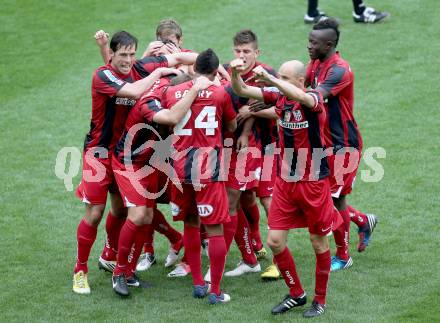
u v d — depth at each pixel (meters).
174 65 28.23
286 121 24.70
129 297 26.91
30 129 42.38
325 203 24.94
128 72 26.61
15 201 34.88
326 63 27.47
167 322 24.98
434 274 27.50
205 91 25.75
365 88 44.75
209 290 27.11
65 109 44.53
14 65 49.94
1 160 39.03
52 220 33.12
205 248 30.91
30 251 30.39
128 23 54.38
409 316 24.77
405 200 33.72
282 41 50.84
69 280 28.17
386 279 27.41
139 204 26.42
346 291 26.70
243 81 27.78
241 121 27.95
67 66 49.66
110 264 28.66
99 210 27.06
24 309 26.00
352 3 56.03
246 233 28.53
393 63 47.44
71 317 25.47
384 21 52.84
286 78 24.56
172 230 29.31
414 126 40.38
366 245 29.69
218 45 50.44
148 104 25.67
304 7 56.06
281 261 25.20
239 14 55.25
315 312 25.06
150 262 29.78
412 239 30.41
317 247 25.06
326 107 27.59
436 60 47.28
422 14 53.41
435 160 36.94
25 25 54.94
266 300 26.52
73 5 57.59
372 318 24.72
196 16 55.03
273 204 25.48
